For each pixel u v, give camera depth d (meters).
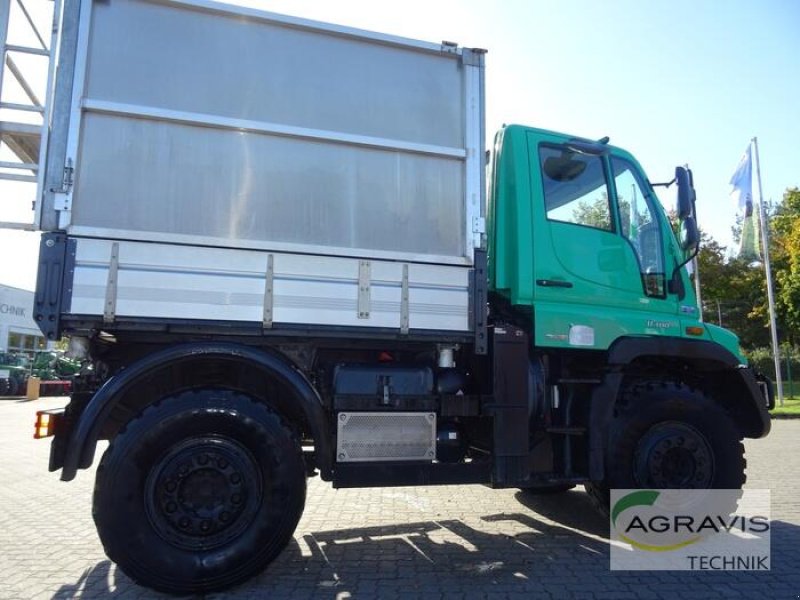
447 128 4.39
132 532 3.47
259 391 4.09
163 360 3.68
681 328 4.97
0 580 3.89
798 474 7.87
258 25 4.08
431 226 4.26
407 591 3.72
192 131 3.88
